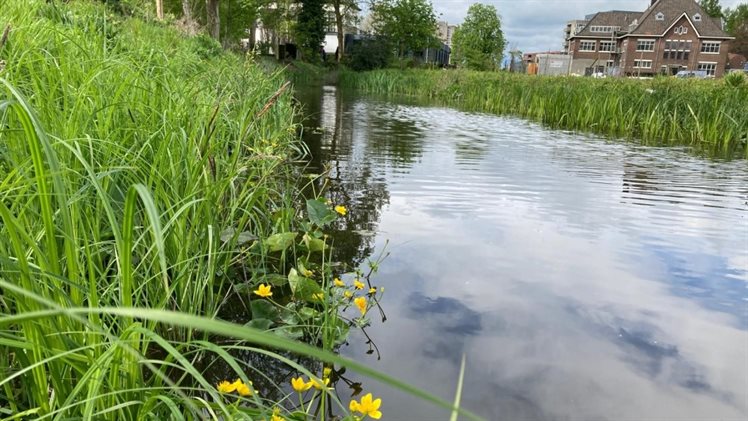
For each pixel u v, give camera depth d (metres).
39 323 1.03
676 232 3.52
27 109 0.91
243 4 21.88
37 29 3.02
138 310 0.53
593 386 1.79
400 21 37.94
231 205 2.66
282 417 1.30
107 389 1.15
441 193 4.36
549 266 2.84
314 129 8.36
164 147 2.08
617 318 2.28
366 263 2.79
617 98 10.80
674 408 1.68
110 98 2.26
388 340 2.03
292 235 2.72
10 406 1.26
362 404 1.20
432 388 1.72
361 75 24.05
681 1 56.12
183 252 1.99
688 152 7.66
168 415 1.32
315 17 32.72
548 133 9.33
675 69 55.66
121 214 2.00
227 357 1.16
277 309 2.18
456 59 55.38
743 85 10.49
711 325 2.25
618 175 5.48
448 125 9.88
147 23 9.08
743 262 3.00
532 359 1.93
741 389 1.80
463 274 2.69
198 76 4.21
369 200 4.07
